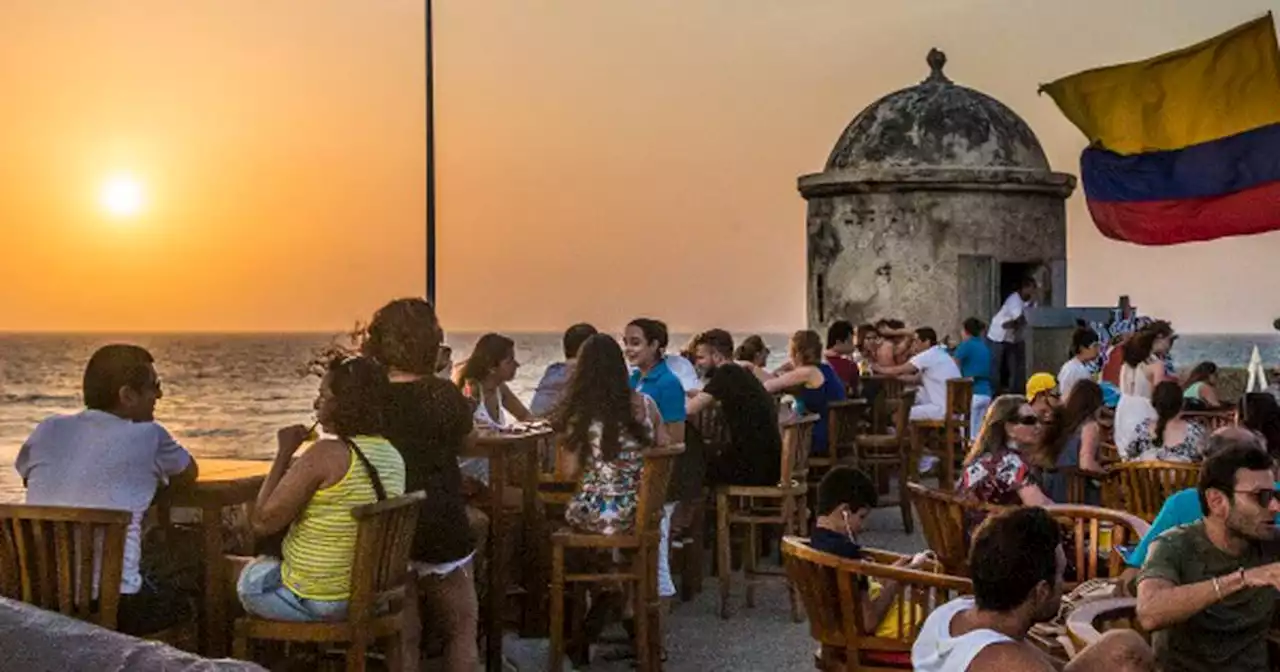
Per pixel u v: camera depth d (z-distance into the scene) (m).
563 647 6.77
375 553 5.19
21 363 83.88
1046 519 3.87
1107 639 4.11
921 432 12.73
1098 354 13.52
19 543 4.97
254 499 5.91
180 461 5.54
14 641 3.84
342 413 5.31
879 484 12.46
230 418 40.19
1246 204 14.27
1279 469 7.35
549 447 8.49
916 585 4.93
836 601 5.12
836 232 17.52
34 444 5.38
